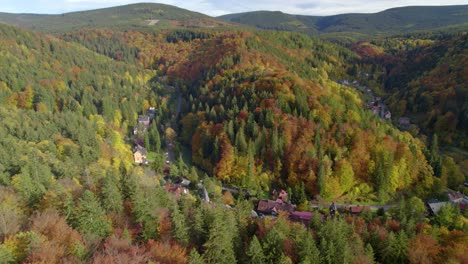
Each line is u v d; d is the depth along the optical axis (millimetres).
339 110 123688
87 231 46031
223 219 54656
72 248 40781
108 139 125000
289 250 51344
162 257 43469
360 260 53906
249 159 110750
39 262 35062
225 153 114562
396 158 109812
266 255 50688
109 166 93062
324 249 52219
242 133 116125
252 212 91562
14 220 44531
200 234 52156
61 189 56469
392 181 105375
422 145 125438
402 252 59844
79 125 120625
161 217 53750
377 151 109062
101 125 136250
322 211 94625
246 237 58688
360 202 102875
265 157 113750
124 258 38781
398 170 107125
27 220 47500
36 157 77000
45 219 45375
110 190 54500
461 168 132750
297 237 54781
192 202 69500
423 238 62719
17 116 114125
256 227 62188
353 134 111938
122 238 45750
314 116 118688
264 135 116500
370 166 107625
